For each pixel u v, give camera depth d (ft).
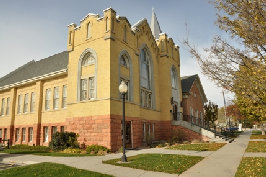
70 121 60.64
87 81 60.13
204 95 136.05
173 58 95.81
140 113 69.77
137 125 63.77
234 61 19.35
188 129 77.46
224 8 19.01
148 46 80.28
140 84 72.69
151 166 31.17
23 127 83.15
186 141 70.33
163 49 88.12
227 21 19.36
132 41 68.39
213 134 71.41
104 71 56.34
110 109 53.21
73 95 62.08
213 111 119.14
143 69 77.20
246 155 39.27
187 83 114.62
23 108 85.66
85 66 61.62
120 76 60.23
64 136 55.77
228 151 45.09
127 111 59.98
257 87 17.98
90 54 61.87
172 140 73.10
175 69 96.99
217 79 19.34
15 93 91.35
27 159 40.16
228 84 19.13
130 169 30.35
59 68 73.82
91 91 59.41
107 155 44.93
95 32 60.80
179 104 95.61
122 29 63.62
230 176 25.36
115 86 56.70
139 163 33.40
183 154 42.04
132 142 60.13
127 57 65.26
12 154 48.91
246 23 18.22
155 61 84.84
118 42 60.59
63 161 37.19
